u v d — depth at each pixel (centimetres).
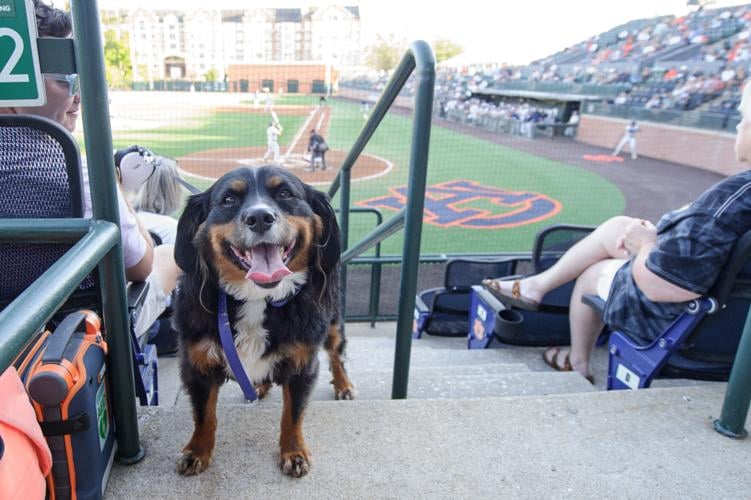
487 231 988
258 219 169
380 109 254
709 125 1789
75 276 105
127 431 161
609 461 173
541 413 195
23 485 110
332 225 201
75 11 125
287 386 183
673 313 225
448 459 171
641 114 2125
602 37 3753
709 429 190
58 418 130
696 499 159
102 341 146
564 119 2908
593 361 368
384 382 321
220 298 178
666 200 1279
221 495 156
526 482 163
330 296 197
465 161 1795
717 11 3033
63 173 159
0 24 124
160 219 350
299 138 2081
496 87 3894
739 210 201
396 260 572
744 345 177
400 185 1327
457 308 512
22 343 81
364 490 158
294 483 161
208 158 1562
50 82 186
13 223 135
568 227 410
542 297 355
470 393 273
